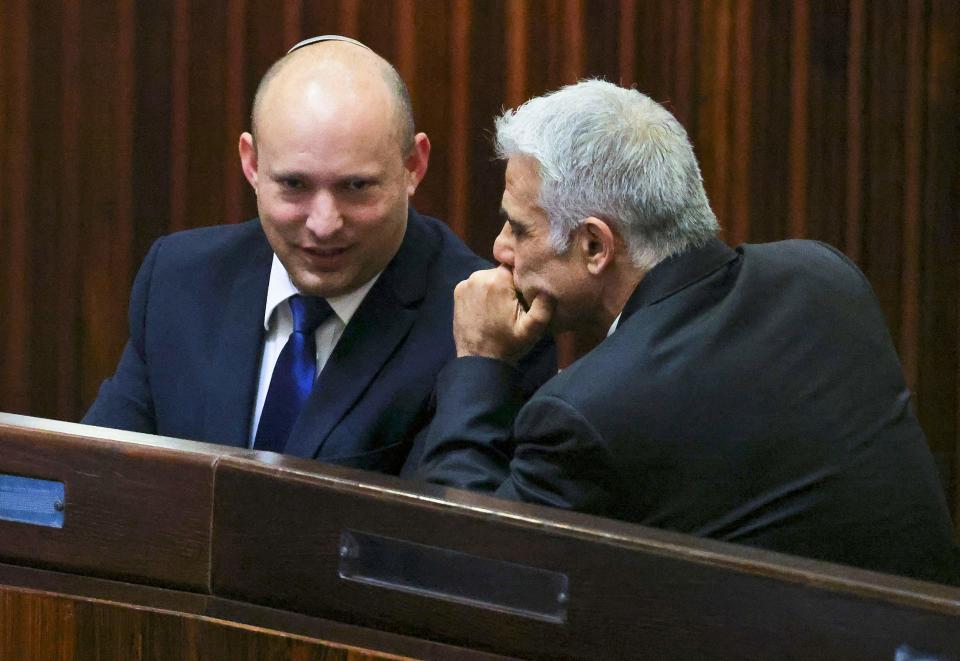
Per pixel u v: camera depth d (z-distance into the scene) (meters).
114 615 4.13
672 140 5.88
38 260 10.73
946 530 5.68
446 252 7.11
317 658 3.89
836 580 3.53
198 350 6.95
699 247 5.85
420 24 10.59
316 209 6.32
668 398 5.27
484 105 10.68
